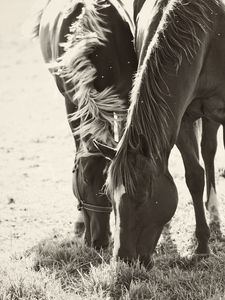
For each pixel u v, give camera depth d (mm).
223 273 9234
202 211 10273
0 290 9062
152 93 8133
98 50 10086
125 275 8883
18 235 12062
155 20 9078
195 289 8797
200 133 12078
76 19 10734
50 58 12305
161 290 8953
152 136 7980
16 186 15734
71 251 10336
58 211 13453
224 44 9430
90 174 9727
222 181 14086
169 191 8141
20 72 36344
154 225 8062
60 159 18297
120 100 9359
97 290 8953
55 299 8672
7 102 28312
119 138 9164
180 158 16812
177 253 10469
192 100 9641
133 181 7781
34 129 22641
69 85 10359
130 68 10586
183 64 8656
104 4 10625
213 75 9484
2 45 47781
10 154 19188
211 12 9281
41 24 13117
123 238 7938
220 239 10938
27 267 10008
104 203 9875
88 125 9062
